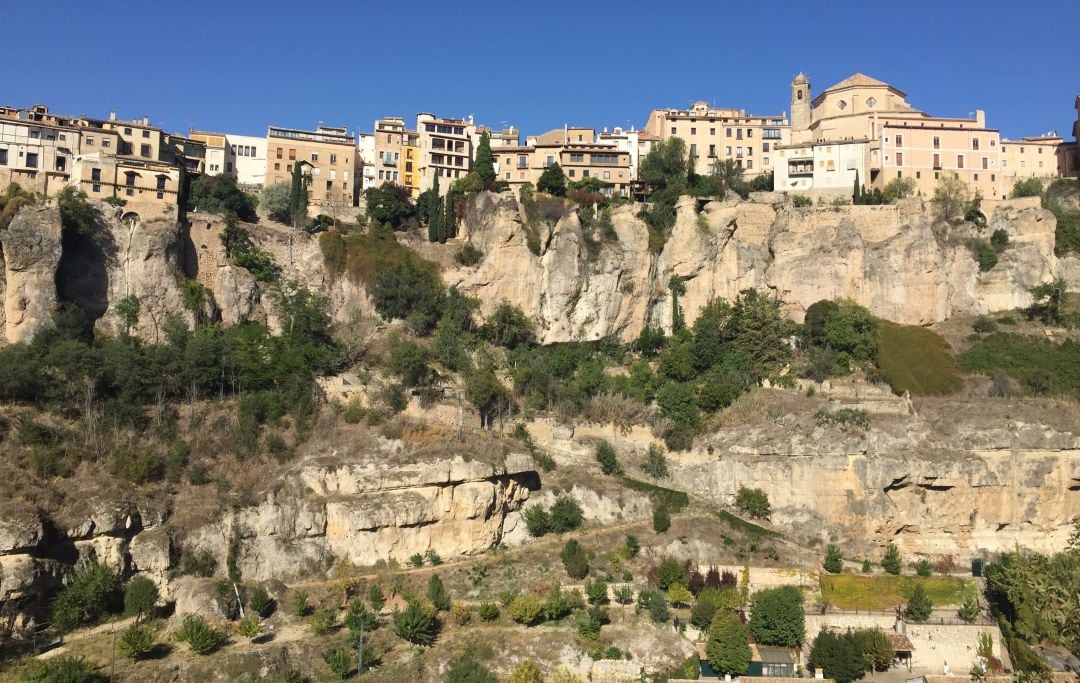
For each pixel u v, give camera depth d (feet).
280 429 384.27
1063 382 450.71
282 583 333.42
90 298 421.59
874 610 336.08
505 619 322.55
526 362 453.99
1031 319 498.69
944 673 314.76
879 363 457.68
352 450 370.12
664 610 323.78
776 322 472.03
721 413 429.79
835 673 306.35
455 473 358.84
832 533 387.96
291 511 347.36
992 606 340.59
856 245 496.64
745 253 507.71
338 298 482.28
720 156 640.17
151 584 315.78
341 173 583.17
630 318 497.46
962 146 594.24
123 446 354.54
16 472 327.06
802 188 575.38
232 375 400.88
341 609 324.80
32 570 298.35
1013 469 395.14
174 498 344.28
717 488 403.54
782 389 442.09
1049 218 531.91
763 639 320.29
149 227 437.58
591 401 435.94
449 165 613.11
